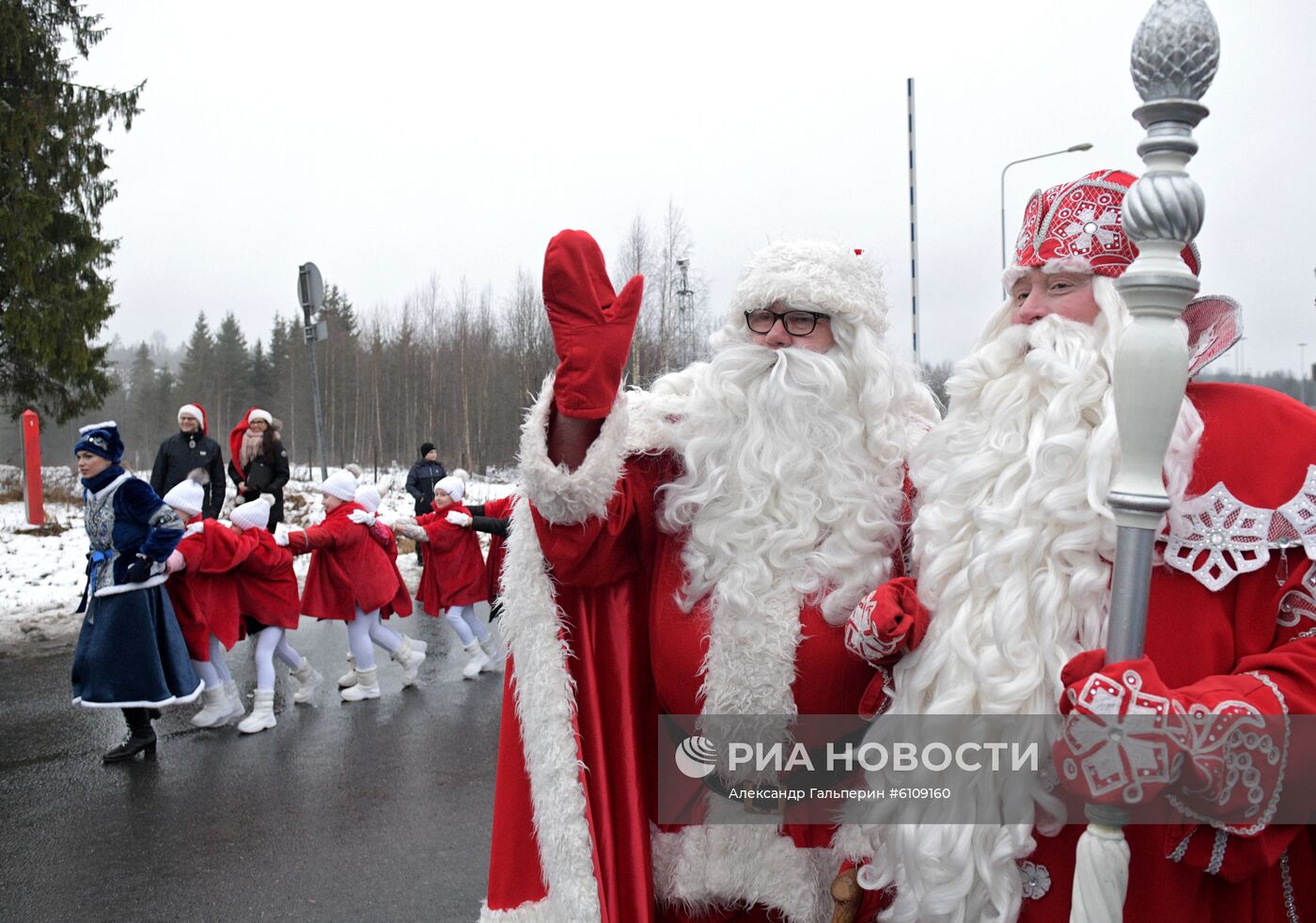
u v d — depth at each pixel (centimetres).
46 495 1839
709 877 192
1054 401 153
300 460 5462
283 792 481
